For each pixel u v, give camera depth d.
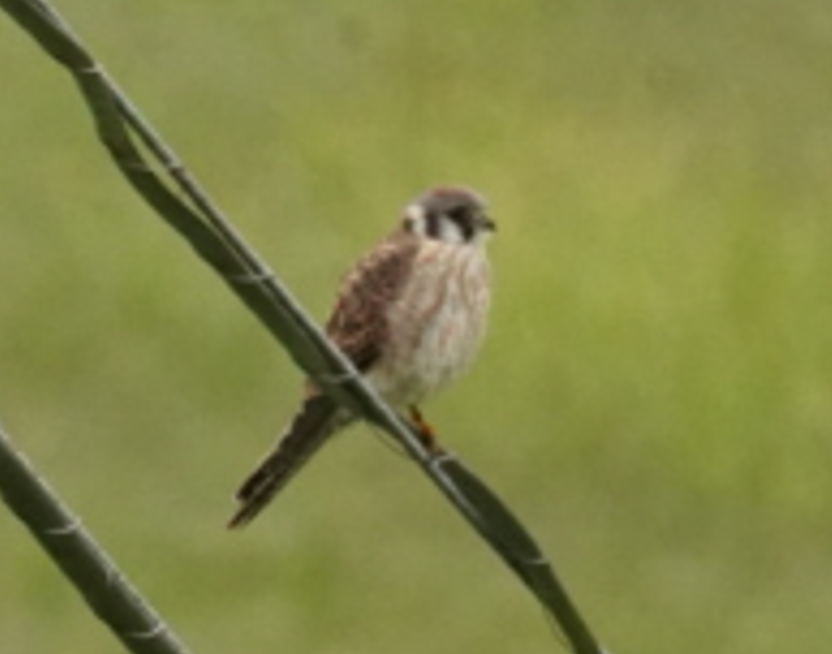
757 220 20.59
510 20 22.20
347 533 17.83
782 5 21.77
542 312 19.80
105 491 18.31
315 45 22.19
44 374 19.28
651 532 18.36
